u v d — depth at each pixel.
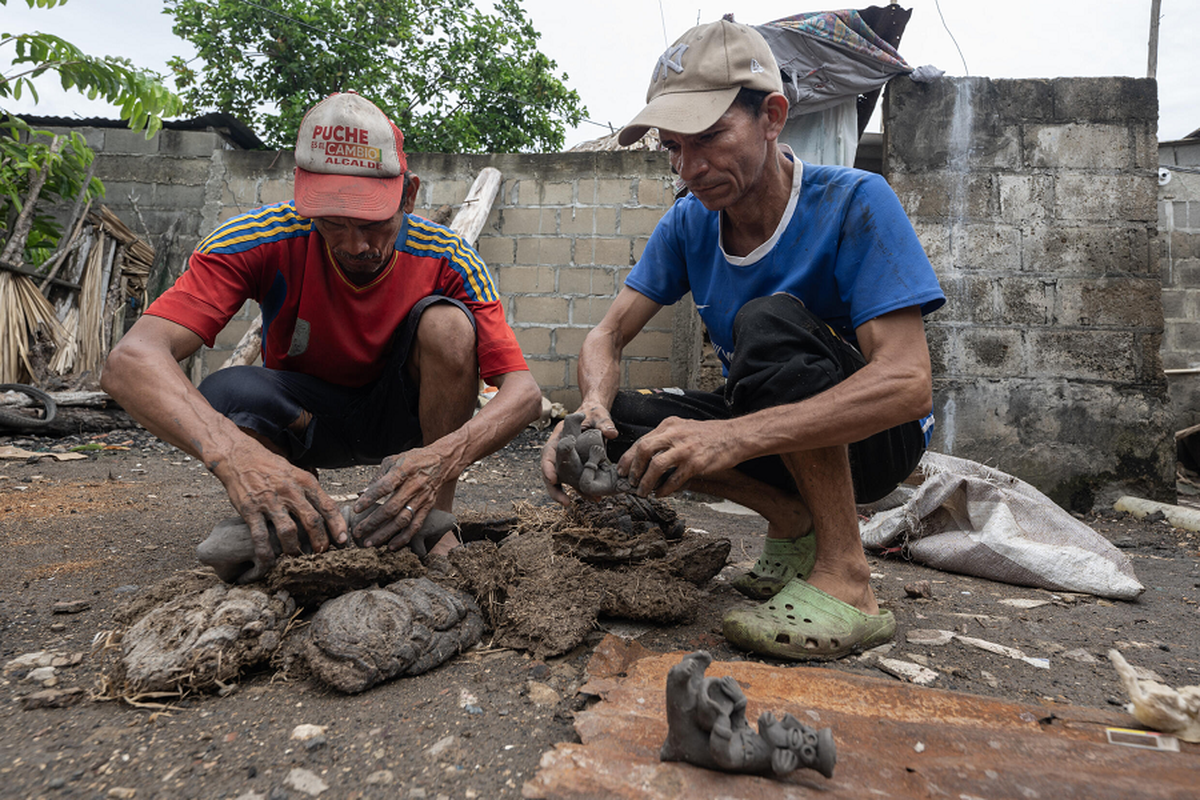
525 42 14.29
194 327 1.71
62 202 7.10
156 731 1.19
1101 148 4.50
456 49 13.73
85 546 2.35
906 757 1.11
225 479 1.48
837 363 1.69
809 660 1.58
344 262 1.78
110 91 5.83
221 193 6.87
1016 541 2.50
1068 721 1.26
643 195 6.60
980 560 2.52
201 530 2.61
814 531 1.89
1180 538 3.65
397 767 1.10
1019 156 4.54
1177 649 1.80
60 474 3.79
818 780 1.03
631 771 1.03
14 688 1.34
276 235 1.80
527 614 1.58
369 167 1.63
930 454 3.27
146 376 1.55
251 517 1.45
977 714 1.28
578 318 6.65
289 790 1.03
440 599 1.53
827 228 1.72
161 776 1.06
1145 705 1.20
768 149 1.71
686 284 2.17
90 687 1.35
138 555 2.25
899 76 4.57
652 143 7.09
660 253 2.13
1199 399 7.35
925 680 1.51
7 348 5.46
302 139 1.62
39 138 6.98
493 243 6.69
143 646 1.33
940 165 4.56
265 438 1.87
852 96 4.62
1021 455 4.50
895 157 4.58
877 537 2.85
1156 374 4.43
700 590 2.12
